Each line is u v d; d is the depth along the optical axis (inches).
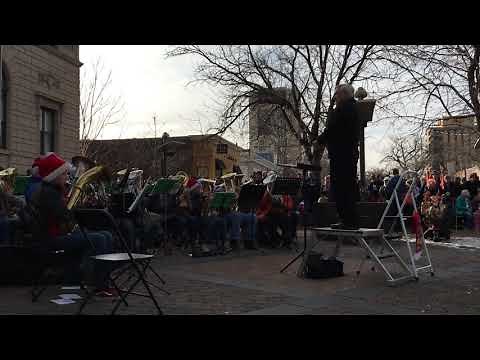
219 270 320.5
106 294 227.8
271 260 372.2
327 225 336.5
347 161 283.7
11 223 283.9
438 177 718.5
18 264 261.0
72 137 804.0
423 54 648.4
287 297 230.8
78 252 229.3
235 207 448.8
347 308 207.0
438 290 249.6
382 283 270.7
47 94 728.3
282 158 1245.1
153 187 374.6
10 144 649.6
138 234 365.1
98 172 257.0
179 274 303.0
